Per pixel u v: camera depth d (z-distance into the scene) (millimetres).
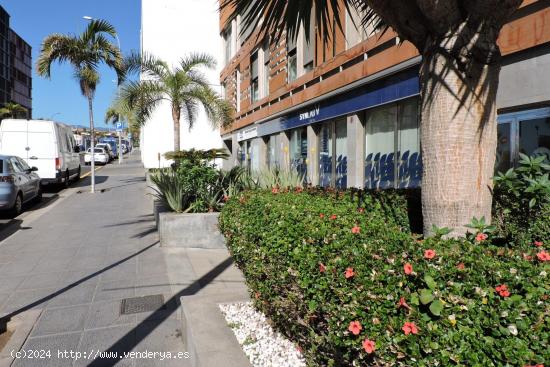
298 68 14492
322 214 3436
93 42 16625
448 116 2885
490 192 2957
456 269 1791
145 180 21828
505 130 6566
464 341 1491
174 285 5320
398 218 4465
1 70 72188
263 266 3064
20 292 5121
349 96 11188
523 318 1474
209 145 29219
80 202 13711
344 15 11031
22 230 9250
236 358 2699
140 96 15594
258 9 3742
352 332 1795
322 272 2201
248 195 5188
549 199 3277
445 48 2865
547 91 5703
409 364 1569
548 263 1936
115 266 6223
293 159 16094
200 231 7324
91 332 3951
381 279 1898
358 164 11070
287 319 2783
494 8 2744
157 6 28094
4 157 11555
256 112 19719
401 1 2975
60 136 17031
